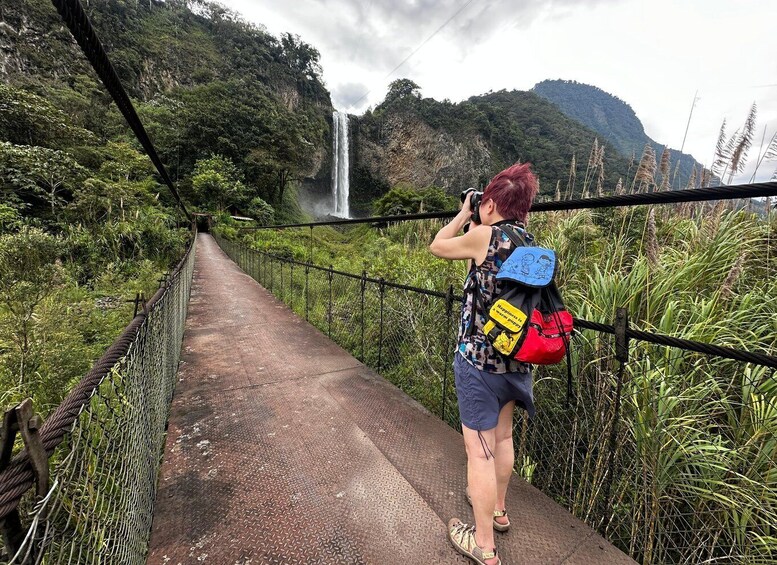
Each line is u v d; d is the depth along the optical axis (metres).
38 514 0.50
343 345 3.99
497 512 1.27
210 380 2.72
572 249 2.64
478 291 1.03
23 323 3.35
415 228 7.36
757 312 1.61
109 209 13.93
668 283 1.76
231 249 15.35
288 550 1.21
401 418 2.14
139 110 35.56
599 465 1.50
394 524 1.33
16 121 19.31
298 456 1.75
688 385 1.43
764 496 1.15
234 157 39.41
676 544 1.34
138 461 1.20
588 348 1.67
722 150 3.10
